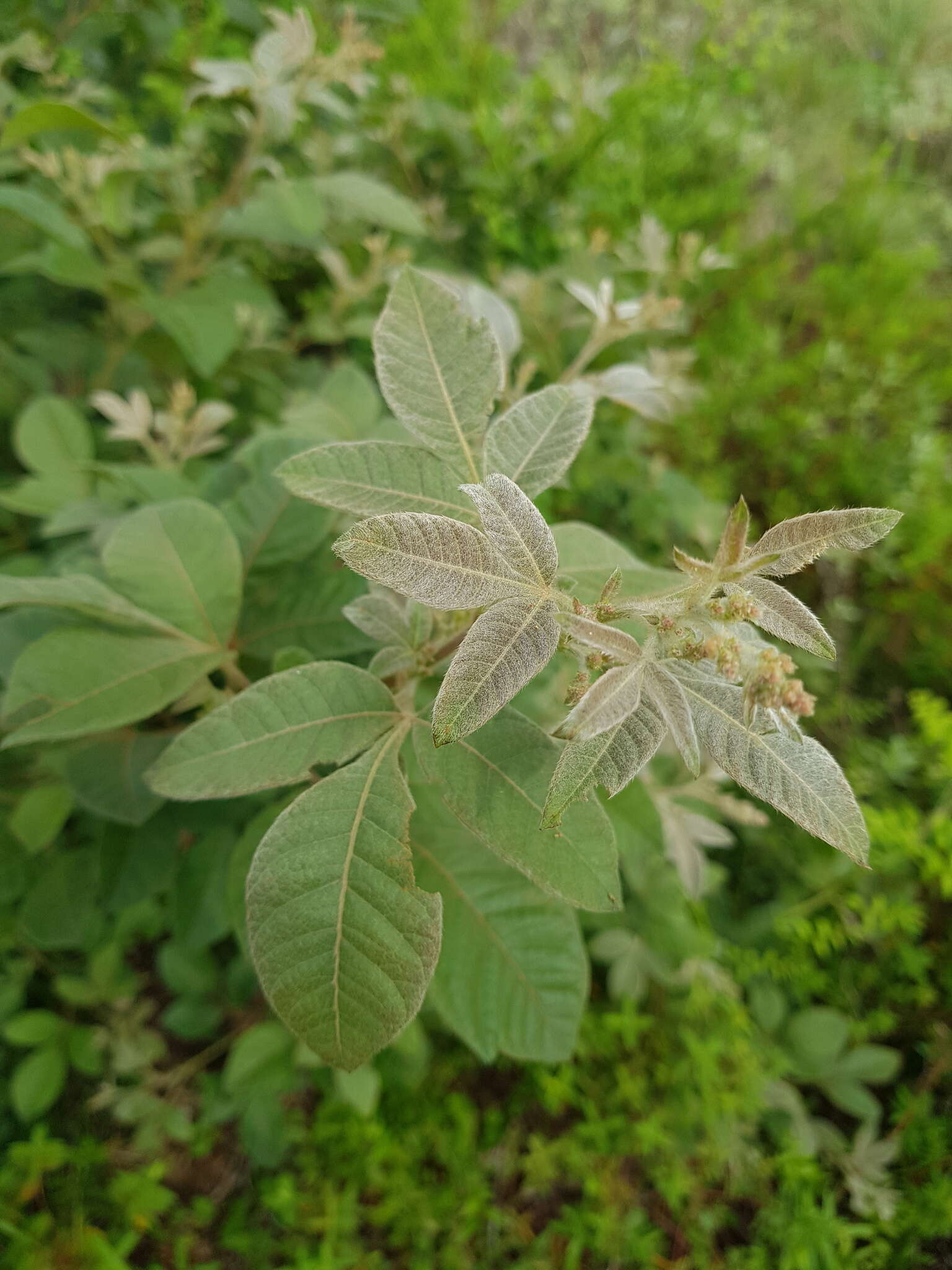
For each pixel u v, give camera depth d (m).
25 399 0.52
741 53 1.06
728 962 0.57
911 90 1.26
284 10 0.65
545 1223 0.53
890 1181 0.54
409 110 0.70
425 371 0.22
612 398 0.32
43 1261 0.44
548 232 0.73
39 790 0.36
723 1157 0.50
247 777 0.21
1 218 0.51
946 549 0.75
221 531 0.29
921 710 0.58
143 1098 0.50
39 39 0.58
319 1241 0.50
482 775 0.20
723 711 0.18
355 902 0.19
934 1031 0.57
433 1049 0.53
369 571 0.16
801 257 1.08
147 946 0.59
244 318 0.55
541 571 0.18
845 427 0.87
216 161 0.60
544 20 1.14
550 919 0.27
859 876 0.57
